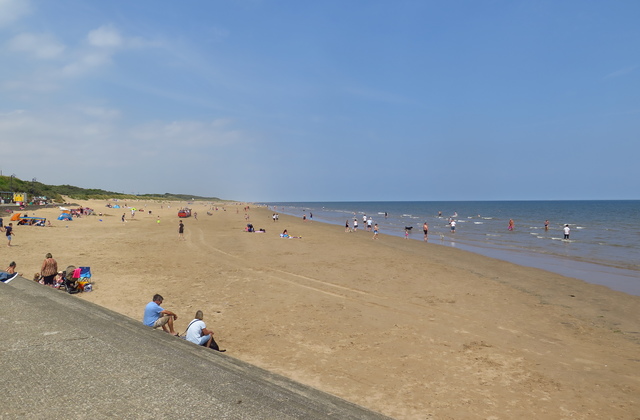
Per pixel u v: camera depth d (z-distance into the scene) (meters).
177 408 3.54
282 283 16.25
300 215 100.00
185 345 5.41
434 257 25.17
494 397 7.19
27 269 17.55
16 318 6.25
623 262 24.73
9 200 64.12
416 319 11.82
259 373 4.64
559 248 31.86
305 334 10.32
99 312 6.92
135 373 4.30
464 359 8.93
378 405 6.74
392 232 46.88
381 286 16.19
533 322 11.97
